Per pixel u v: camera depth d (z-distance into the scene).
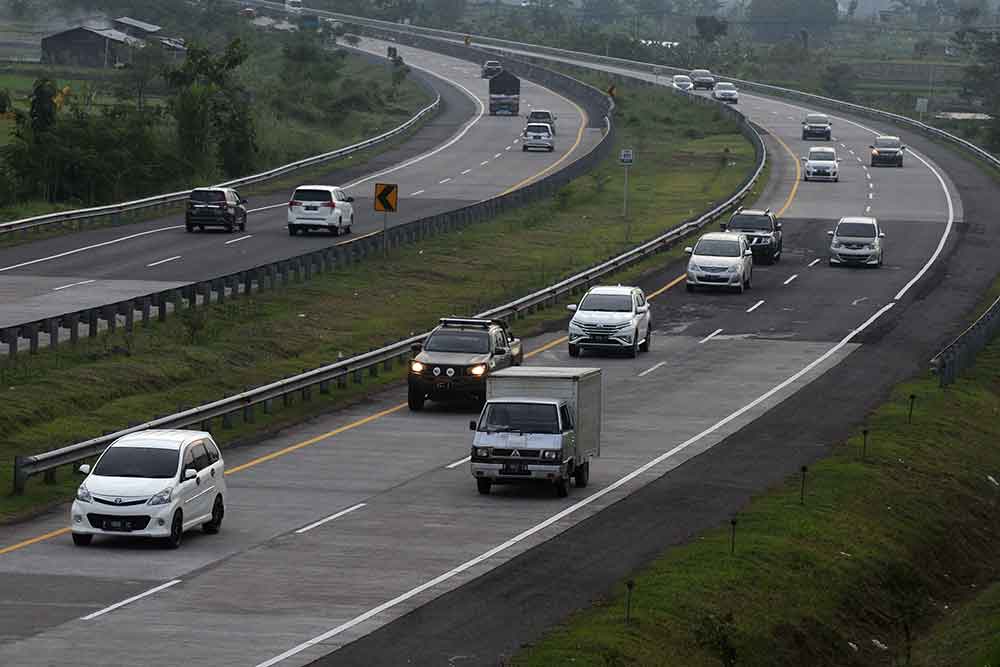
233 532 39.56
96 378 58.28
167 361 62.78
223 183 128.00
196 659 28.50
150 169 131.75
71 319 62.94
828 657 35.53
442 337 59.47
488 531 40.00
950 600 42.75
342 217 102.62
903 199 133.00
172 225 105.94
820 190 138.50
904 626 39.41
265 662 28.45
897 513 46.47
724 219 118.50
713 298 87.31
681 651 31.66
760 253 99.94
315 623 31.23
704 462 49.75
